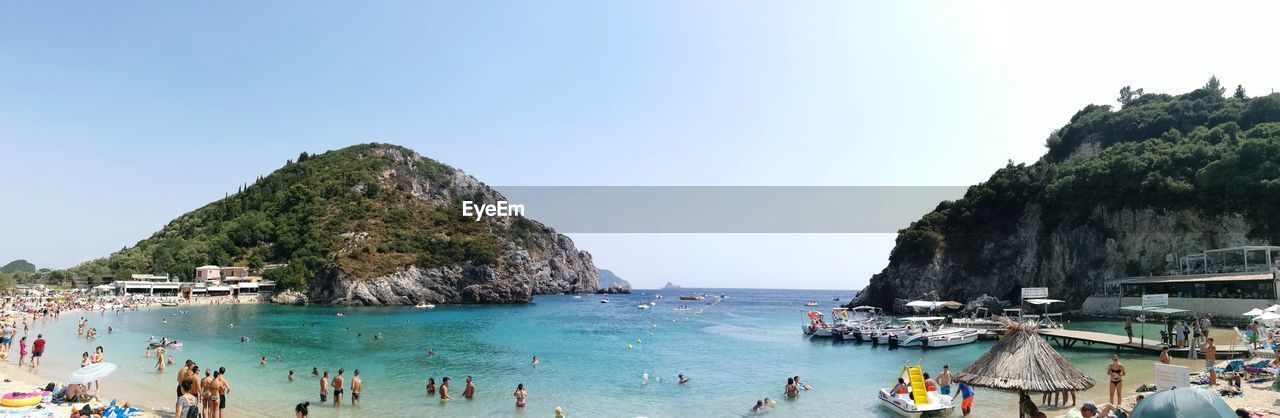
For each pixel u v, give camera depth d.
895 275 106.62
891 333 54.62
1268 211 65.38
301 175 190.75
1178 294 62.28
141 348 50.59
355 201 168.00
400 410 28.72
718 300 198.88
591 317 99.19
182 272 140.88
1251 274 56.69
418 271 137.50
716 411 29.14
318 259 138.75
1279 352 29.39
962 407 25.94
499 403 30.44
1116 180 79.38
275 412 27.94
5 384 29.98
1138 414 14.69
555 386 35.19
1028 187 96.44
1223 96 86.00
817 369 41.69
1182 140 78.31
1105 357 41.25
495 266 148.62
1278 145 65.75
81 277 150.75
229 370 40.09
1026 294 62.84
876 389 34.19
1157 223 74.31
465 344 56.94
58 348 50.09
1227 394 22.75
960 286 97.69
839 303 185.38
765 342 59.00
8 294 125.25
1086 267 81.19
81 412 22.22
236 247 150.88
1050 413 25.41
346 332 68.12
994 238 97.38
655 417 27.89
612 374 39.47
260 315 94.31
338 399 29.81
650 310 125.44
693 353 50.59
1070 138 96.38
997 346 20.36
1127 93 101.69
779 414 28.41
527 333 69.19
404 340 60.34
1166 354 25.47
